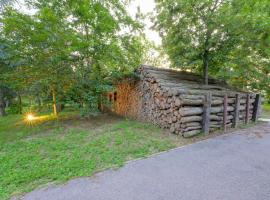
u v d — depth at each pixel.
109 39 6.32
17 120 8.21
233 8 5.00
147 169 2.96
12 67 6.61
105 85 6.42
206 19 5.66
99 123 6.39
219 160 3.31
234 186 2.43
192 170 2.92
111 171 2.90
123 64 6.57
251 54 7.00
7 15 4.89
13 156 3.55
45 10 4.98
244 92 7.01
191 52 6.32
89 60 6.35
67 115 8.18
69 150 3.81
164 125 5.42
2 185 2.53
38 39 5.04
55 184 2.54
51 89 6.32
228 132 5.34
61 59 5.66
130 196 2.25
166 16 5.99
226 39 5.86
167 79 6.15
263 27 5.04
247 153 3.65
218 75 8.42
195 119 4.89
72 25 5.95
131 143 4.18
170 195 2.26
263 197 2.18
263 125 6.44
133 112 7.29
